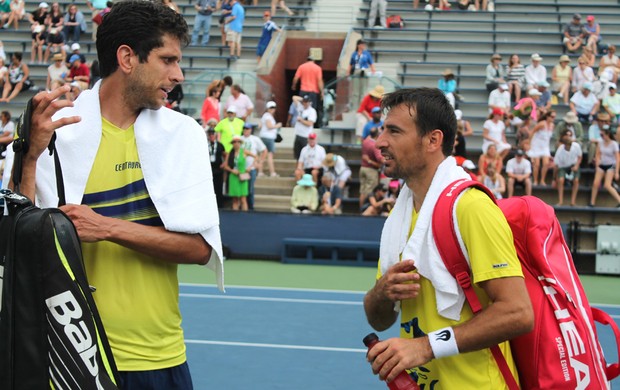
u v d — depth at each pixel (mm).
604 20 25531
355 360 8945
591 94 20766
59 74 22094
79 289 3055
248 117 20453
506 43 24531
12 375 2992
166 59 3611
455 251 3424
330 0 27047
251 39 25766
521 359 3561
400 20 25531
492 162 17766
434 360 3549
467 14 25906
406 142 3572
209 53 24844
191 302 12086
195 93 20422
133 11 3580
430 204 3520
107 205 3645
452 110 3619
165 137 3674
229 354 9086
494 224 3375
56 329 3000
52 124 3416
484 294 3479
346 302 12406
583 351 3531
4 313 3008
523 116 19953
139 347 3619
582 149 19625
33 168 3479
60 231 3062
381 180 17922
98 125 3646
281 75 25578
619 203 18562
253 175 17969
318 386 7941
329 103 20547
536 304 3549
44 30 24672
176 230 3607
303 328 10492
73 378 2998
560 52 24359
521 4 26281
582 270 16297
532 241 3578
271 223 16828
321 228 16688
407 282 3527
